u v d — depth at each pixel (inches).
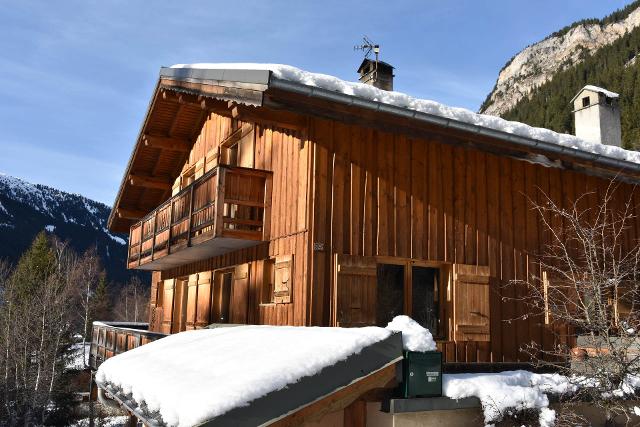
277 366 174.7
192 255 434.6
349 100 281.4
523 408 230.2
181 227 415.8
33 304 1043.3
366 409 225.5
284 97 278.1
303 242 303.7
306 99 279.9
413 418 215.8
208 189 362.6
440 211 336.5
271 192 353.1
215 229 335.3
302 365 178.2
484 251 345.7
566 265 338.0
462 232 340.8
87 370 1022.4
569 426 231.1
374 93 295.3
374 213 316.8
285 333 231.8
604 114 517.7
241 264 386.9
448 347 322.7
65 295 1129.4
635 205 409.7
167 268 566.3
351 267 303.4
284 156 341.7
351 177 314.5
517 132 336.5
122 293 2297.0
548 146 334.3
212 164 471.8
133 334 491.2
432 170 339.0
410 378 214.5
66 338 1082.7
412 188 330.3
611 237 392.2
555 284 358.3
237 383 163.2
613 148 377.4
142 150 554.6
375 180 320.2
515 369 339.0
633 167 363.3
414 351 216.5
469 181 349.4
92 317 1697.8
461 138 323.6
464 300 331.0
